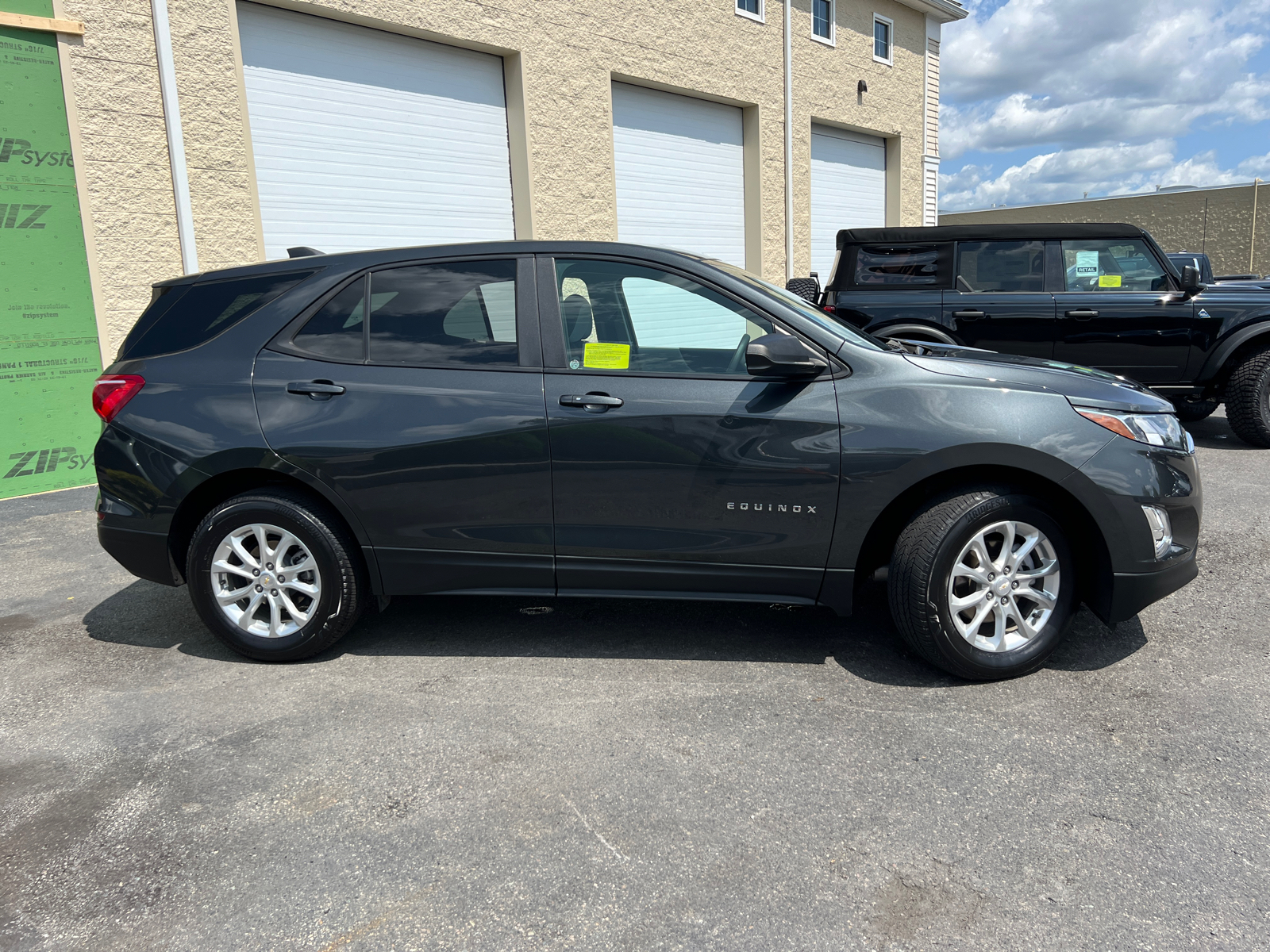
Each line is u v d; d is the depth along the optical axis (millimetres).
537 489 3146
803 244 14430
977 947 1845
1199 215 24219
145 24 6695
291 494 3283
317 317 3318
